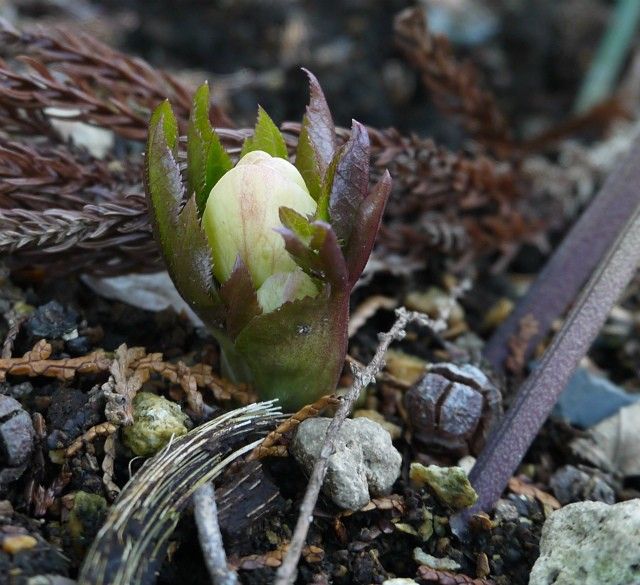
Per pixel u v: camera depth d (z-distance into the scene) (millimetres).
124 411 120
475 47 245
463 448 133
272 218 113
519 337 154
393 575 121
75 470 118
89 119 144
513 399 135
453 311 165
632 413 148
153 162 111
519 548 123
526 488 133
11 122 145
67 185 141
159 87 150
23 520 112
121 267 139
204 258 112
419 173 159
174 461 115
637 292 179
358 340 154
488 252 178
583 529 118
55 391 126
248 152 122
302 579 116
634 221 145
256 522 116
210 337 142
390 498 123
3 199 135
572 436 146
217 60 235
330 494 119
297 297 114
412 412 134
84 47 147
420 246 166
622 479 143
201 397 127
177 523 111
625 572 111
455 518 124
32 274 144
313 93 120
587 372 155
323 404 120
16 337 133
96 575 103
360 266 114
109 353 133
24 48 156
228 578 105
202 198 118
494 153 192
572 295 157
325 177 113
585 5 255
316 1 243
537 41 247
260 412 122
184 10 240
